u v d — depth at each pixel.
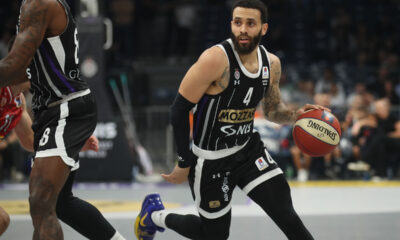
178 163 5.92
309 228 8.80
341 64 23.39
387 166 16.11
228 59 5.55
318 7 26.69
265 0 26.61
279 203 5.79
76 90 5.52
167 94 21.86
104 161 14.95
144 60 25.12
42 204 5.19
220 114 5.73
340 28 23.98
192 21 27.61
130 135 16.27
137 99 20.88
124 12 25.55
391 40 23.69
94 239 6.07
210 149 5.86
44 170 5.25
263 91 5.84
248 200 11.87
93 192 13.34
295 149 15.63
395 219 9.65
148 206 7.02
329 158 15.91
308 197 12.42
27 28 5.12
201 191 5.96
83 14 14.71
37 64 5.42
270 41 23.58
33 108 5.65
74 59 5.52
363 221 9.44
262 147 6.07
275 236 8.17
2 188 14.45
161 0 27.89
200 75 5.51
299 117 6.19
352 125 16.03
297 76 20.48
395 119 16.05
